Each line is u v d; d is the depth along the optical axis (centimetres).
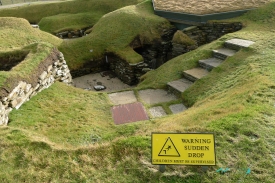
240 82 608
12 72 602
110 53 1125
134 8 1408
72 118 592
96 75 1130
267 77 570
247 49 769
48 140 463
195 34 1112
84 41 1163
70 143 500
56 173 368
